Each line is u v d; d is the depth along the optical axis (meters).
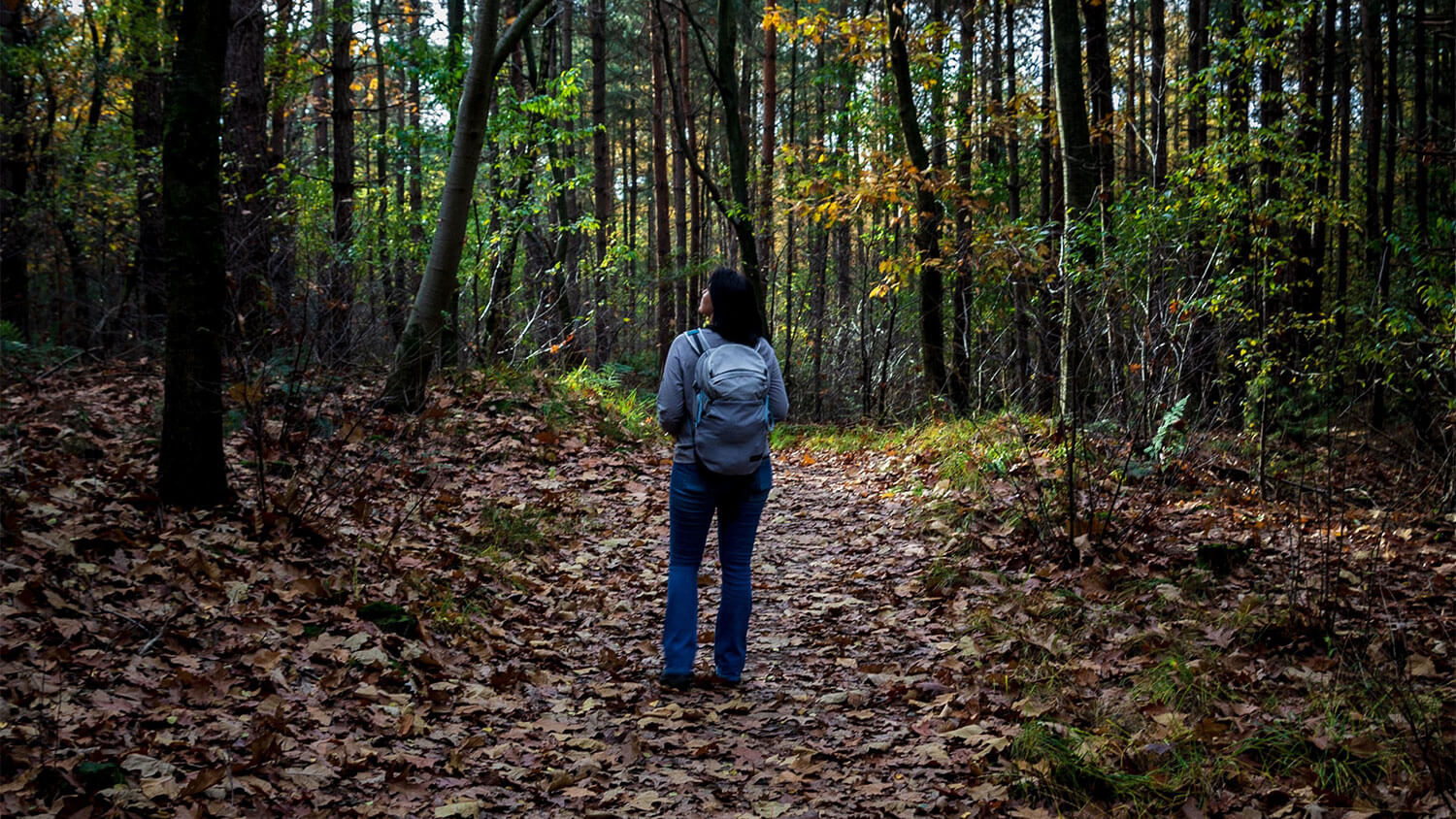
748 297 4.14
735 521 4.19
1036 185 18.30
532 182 14.23
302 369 6.14
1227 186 8.72
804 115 26.20
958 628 4.75
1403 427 8.44
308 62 13.58
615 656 4.45
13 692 3.07
